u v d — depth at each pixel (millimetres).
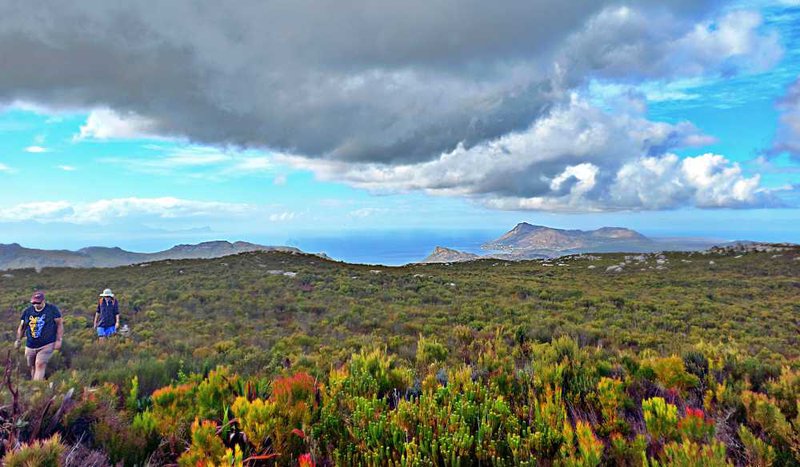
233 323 14820
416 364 7555
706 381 4824
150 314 15938
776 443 3119
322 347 10352
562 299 21391
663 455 2725
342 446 3070
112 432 3176
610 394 3748
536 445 2918
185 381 6059
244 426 3111
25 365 8398
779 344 11875
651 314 17031
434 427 3211
